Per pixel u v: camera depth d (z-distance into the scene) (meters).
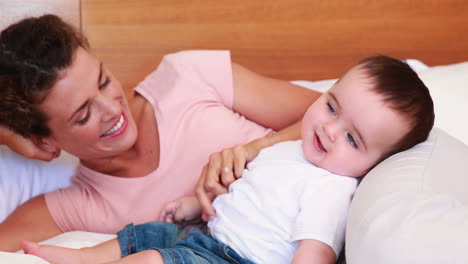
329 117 1.03
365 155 1.00
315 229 0.91
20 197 1.33
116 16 1.68
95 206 1.27
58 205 1.27
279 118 1.38
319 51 1.89
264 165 1.07
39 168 1.37
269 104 1.37
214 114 1.32
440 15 1.95
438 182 0.83
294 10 1.83
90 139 1.14
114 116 1.13
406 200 0.76
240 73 1.40
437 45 1.99
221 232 1.01
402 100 0.97
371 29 1.91
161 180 1.25
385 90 0.98
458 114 1.35
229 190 1.09
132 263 0.92
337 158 1.01
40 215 1.26
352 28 1.89
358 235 0.77
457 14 1.96
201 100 1.34
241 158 1.14
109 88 1.15
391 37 1.94
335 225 0.93
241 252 0.97
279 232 0.96
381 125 0.97
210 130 1.29
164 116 1.29
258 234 0.97
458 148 0.96
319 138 1.04
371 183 0.87
